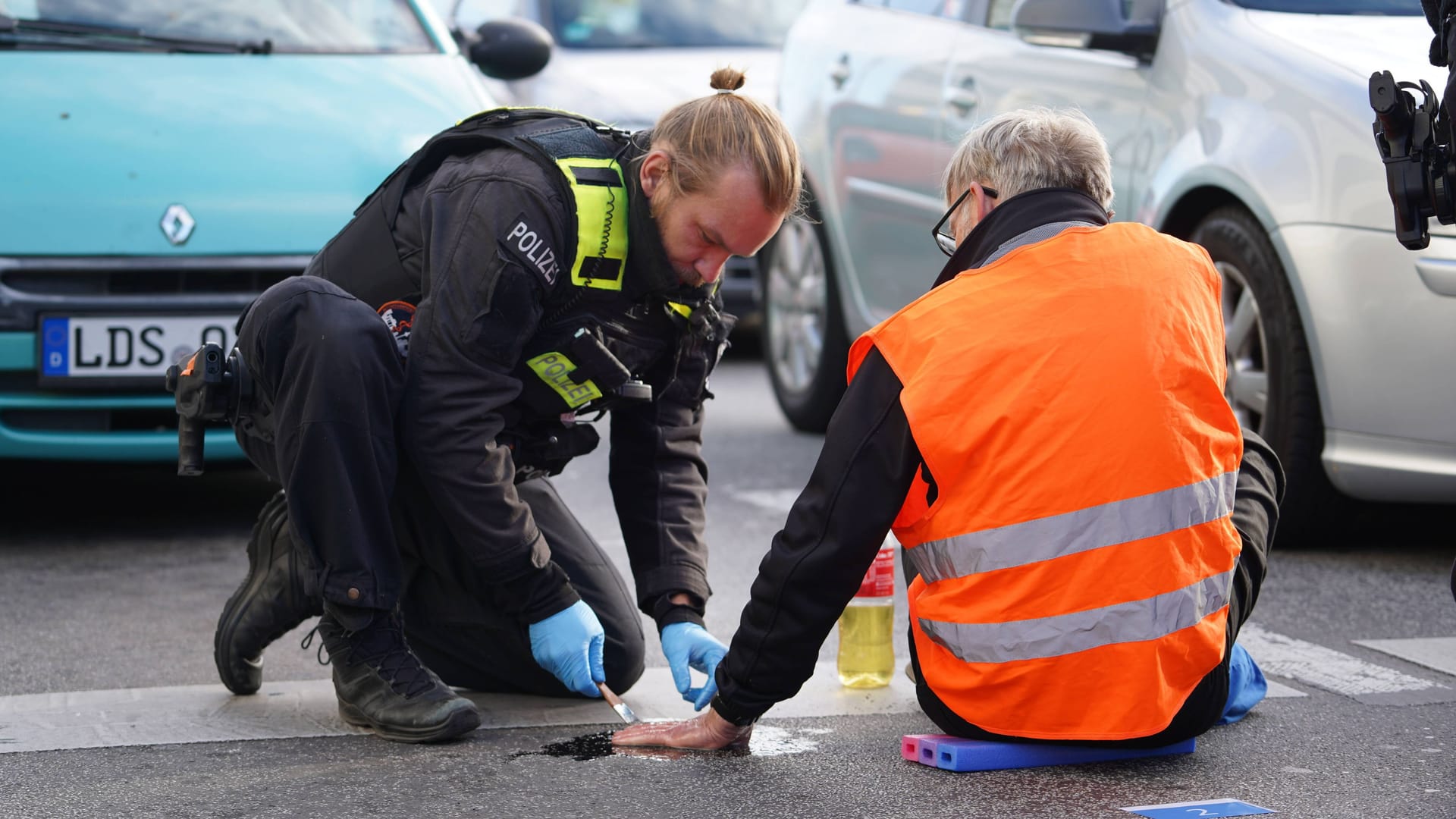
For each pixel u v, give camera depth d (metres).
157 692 6.13
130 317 8.44
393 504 5.68
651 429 5.86
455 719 5.42
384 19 10.09
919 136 10.75
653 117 15.85
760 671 5.07
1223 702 5.18
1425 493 7.73
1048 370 4.67
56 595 7.76
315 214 8.66
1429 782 5.05
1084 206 4.93
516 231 5.13
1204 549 4.84
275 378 5.31
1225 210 8.45
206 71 9.31
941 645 5.04
